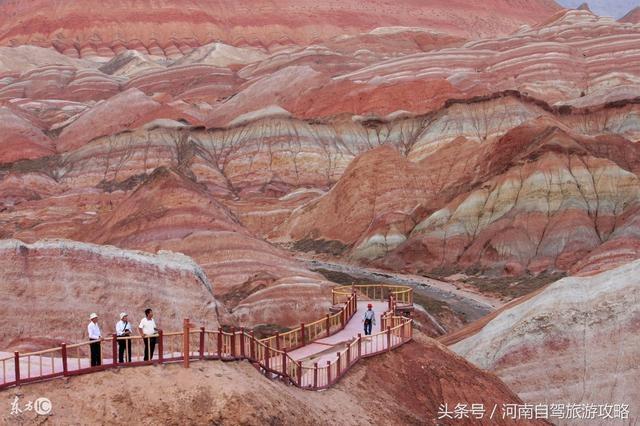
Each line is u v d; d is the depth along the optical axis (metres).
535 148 111.81
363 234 115.69
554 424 46.03
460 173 122.06
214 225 87.81
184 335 26.09
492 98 153.75
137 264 47.38
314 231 123.44
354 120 162.38
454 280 97.88
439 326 68.94
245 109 179.00
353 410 31.84
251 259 82.50
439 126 153.00
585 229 99.50
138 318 45.78
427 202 115.19
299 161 154.25
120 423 23.84
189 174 150.12
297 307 65.56
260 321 64.75
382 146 128.50
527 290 89.50
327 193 128.88
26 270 44.47
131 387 24.69
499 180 109.81
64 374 24.52
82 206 141.25
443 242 106.00
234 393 25.25
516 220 103.25
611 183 105.50
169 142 161.25
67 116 189.75
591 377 47.75
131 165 156.38
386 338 39.94
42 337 42.91
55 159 163.25
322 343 39.25
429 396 36.81
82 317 44.09
